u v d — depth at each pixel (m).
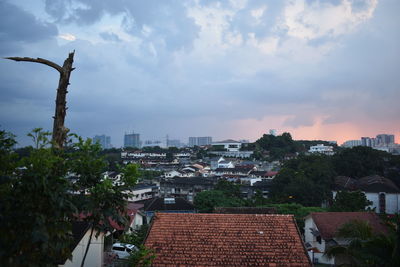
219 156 138.38
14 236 8.20
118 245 26.05
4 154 8.84
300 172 60.06
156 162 127.94
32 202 8.56
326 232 27.62
